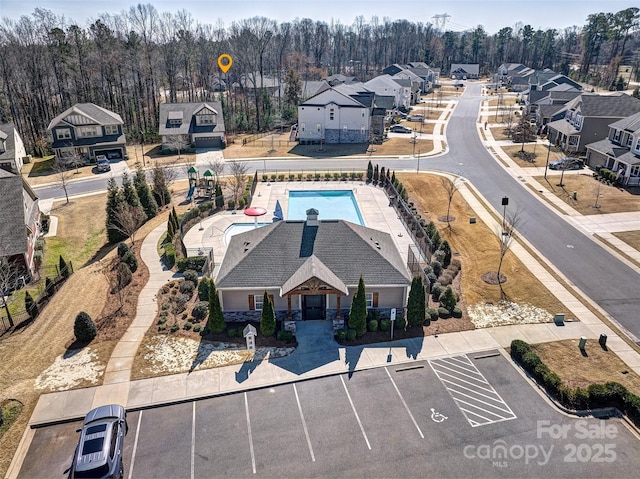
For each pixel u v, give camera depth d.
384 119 83.12
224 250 39.94
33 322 29.62
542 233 42.53
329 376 25.05
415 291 28.39
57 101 97.31
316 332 28.78
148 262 37.34
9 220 36.12
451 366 25.77
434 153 71.62
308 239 30.55
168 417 22.33
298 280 27.50
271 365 25.84
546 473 19.19
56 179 62.53
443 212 48.19
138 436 21.20
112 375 25.02
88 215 49.91
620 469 19.34
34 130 84.50
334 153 73.06
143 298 32.22
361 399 23.34
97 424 20.22
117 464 19.11
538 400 23.20
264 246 30.16
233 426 21.75
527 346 26.20
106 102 95.06
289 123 96.12
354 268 29.41
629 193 51.41
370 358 26.44
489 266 36.84
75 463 18.62
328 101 77.56
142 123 96.69
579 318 29.86
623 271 35.59
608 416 22.16
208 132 77.19
